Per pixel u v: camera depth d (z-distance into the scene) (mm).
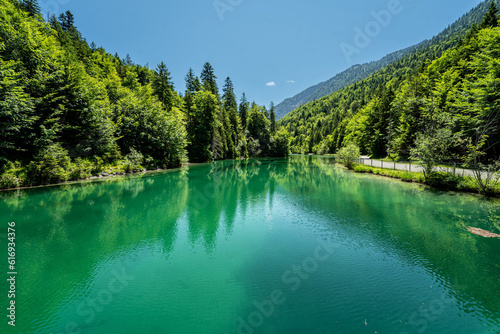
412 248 8062
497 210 11945
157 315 4844
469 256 7398
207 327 4477
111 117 31609
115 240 9055
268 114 94375
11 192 16172
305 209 13297
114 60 72688
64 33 46000
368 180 22547
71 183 20375
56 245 8500
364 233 9539
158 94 48969
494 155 20625
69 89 23328
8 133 16500
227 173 31484
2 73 16109
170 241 9031
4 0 21031
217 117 56344
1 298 5383
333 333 4309
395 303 5211
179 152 40500
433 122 22031
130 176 26594
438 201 13875
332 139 94625
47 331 4363
